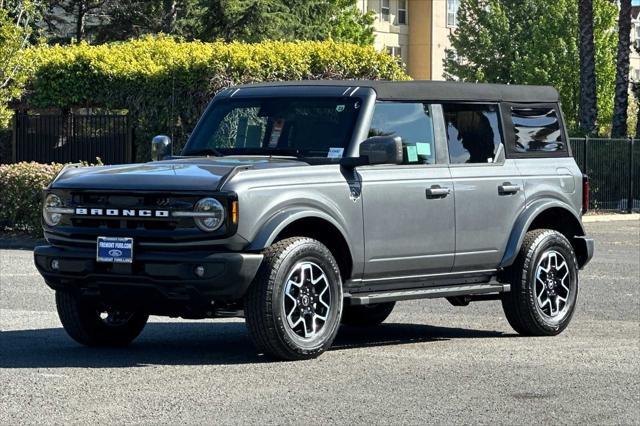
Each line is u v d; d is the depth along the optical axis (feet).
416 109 44.14
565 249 48.11
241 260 37.65
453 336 47.57
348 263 41.37
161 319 52.70
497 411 31.60
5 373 36.68
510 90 47.91
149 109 110.11
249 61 108.27
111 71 111.55
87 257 39.42
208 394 33.42
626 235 111.65
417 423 30.09
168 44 116.06
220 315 39.70
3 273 70.28
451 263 44.57
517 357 40.73
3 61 105.50
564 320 47.96
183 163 41.57
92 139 112.37
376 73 113.39
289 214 38.88
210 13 193.06
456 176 44.68
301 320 39.19
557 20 255.70
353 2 235.20
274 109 44.11
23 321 50.31
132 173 39.86
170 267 38.01
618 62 176.35
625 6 175.22
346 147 41.73
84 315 42.27
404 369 37.86
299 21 199.93
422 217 43.34
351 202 41.04
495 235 45.96
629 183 148.77
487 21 266.98
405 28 296.30
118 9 212.84
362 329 50.08
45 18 216.33
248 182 38.40
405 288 43.57
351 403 32.35
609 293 63.82
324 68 111.24
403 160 43.21
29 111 122.11
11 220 95.91
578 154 144.05
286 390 34.09
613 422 30.58
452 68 272.72
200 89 108.06
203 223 37.91
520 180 47.16
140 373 36.78
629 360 40.27
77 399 32.71
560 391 34.47
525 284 46.60
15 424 29.78
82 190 39.75
